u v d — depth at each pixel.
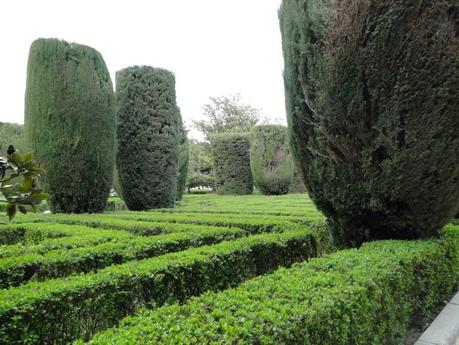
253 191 21.00
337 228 4.44
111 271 2.73
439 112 3.42
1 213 7.90
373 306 2.32
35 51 7.19
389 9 3.46
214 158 19.77
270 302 1.95
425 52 3.40
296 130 4.31
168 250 4.00
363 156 3.78
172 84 9.72
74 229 4.88
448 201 3.71
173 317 1.79
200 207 9.20
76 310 2.35
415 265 3.12
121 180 9.37
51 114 7.09
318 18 3.94
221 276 3.38
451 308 3.54
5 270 2.93
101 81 7.54
